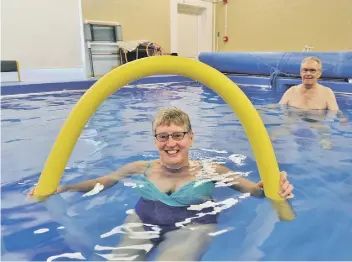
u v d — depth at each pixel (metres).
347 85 5.08
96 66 7.57
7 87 5.20
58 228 1.39
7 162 2.24
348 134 2.83
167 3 9.00
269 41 8.93
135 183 1.78
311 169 2.04
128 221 1.42
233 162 2.16
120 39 7.79
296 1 8.23
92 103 1.64
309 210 1.52
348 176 1.93
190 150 2.40
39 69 7.68
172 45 9.35
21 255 1.21
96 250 1.22
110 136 2.84
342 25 7.57
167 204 1.54
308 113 3.70
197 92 5.43
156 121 1.76
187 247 1.23
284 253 1.20
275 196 1.62
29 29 7.45
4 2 7.07
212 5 9.92
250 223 1.40
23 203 1.62
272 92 5.61
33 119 3.55
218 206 1.53
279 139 2.71
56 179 1.71
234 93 1.64
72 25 7.93
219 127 3.09
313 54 5.57
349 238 1.29
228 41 9.80
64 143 1.67
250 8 9.14
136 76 1.64
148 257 1.17
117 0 7.98
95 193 1.69
